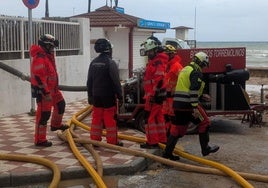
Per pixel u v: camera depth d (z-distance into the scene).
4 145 7.98
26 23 11.56
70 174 6.47
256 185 6.40
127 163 6.87
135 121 9.61
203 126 7.54
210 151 7.63
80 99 14.30
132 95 9.77
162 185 6.34
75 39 14.11
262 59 66.38
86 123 10.29
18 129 9.41
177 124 7.31
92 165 6.79
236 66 9.93
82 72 14.27
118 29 18.92
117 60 19.02
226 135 9.87
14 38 11.17
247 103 9.98
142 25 19.06
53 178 6.15
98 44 7.69
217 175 6.77
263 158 7.88
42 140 7.88
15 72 10.45
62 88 10.67
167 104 8.44
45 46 7.88
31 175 6.29
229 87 9.91
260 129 10.59
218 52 9.86
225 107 9.95
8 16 10.93
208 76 9.98
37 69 7.67
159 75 7.59
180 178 6.66
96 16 19.52
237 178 6.37
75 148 7.39
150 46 7.63
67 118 10.91
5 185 6.21
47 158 7.13
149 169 7.12
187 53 9.84
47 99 7.79
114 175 6.70
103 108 7.77
